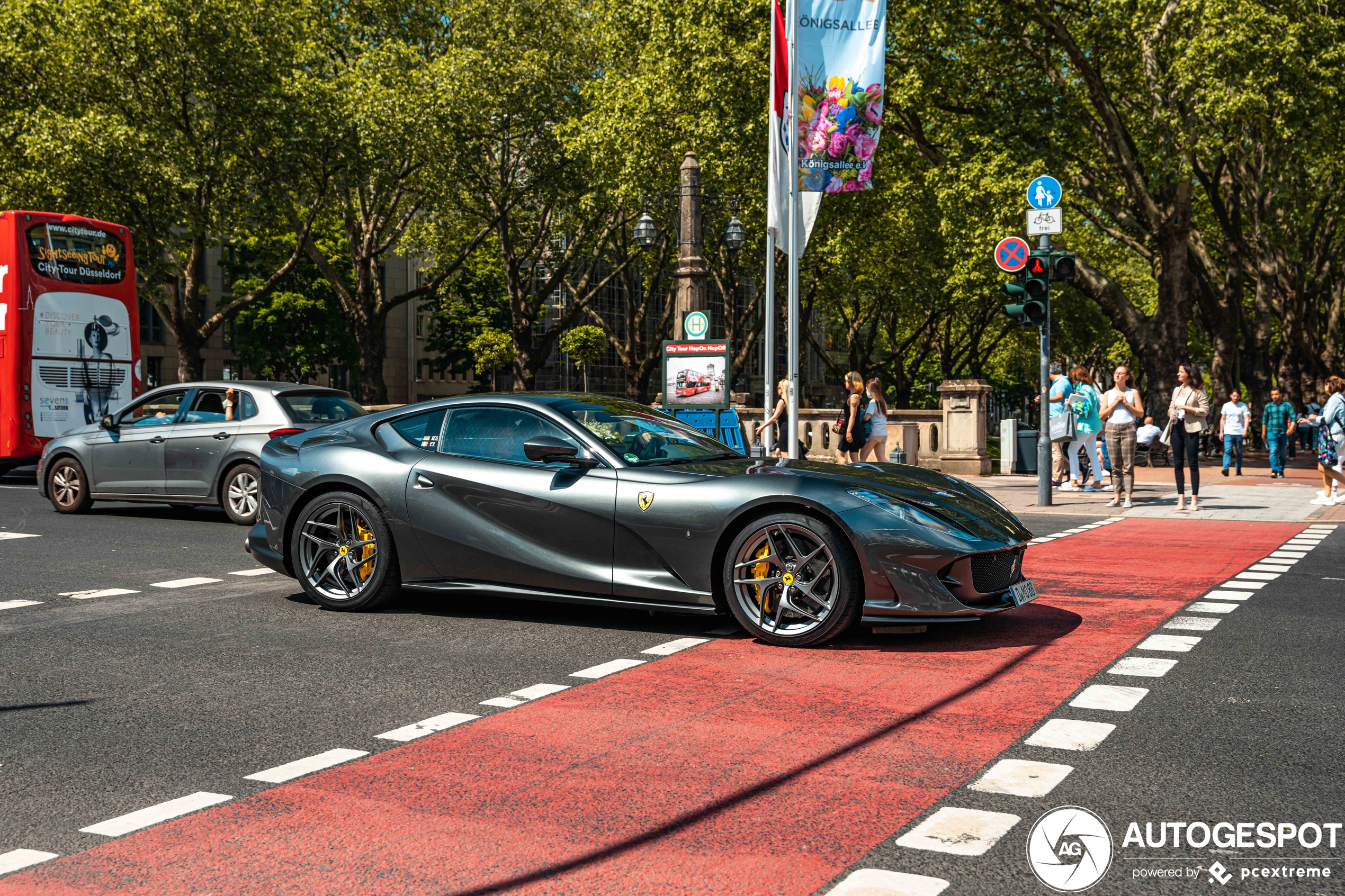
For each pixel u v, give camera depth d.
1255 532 11.58
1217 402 33.66
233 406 12.53
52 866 3.13
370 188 36.28
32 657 5.89
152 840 3.31
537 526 6.52
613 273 41.25
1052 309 49.25
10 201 28.33
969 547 5.75
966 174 24.33
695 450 6.95
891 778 3.80
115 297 19.30
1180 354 25.58
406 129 31.45
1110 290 26.47
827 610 5.85
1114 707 4.70
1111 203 26.22
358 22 33.94
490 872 3.05
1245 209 37.41
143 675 5.47
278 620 6.88
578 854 3.16
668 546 6.18
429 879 3.00
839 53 13.29
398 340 62.88
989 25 25.44
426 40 35.16
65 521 12.70
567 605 7.35
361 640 6.27
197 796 3.70
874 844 3.20
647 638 6.26
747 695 4.96
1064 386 17.39
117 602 7.56
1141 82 28.56
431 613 7.08
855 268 42.50
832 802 3.57
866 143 13.45
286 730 4.48
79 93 28.58
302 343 46.19
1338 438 14.62
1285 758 3.99
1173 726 4.41
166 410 12.97
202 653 5.97
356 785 3.80
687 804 3.57
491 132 33.31
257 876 3.04
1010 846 3.18
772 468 6.45
